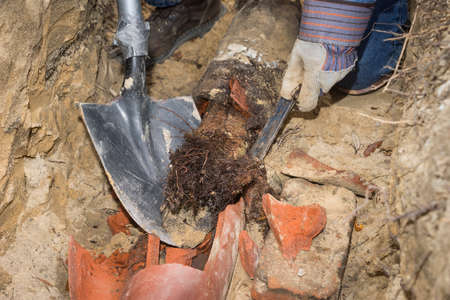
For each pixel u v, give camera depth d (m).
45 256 0.82
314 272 0.76
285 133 0.94
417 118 0.73
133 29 0.88
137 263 0.83
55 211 0.86
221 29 1.18
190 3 1.09
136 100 0.90
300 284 0.75
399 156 0.75
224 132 0.88
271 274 0.76
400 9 0.94
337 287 0.75
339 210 0.82
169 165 0.87
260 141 0.87
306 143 0.93
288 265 0.77
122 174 0.86
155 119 0.93
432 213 0.64
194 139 0.86
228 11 1.20
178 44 1.14
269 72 0.95
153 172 0.89
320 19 0.77
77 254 0.78
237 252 0.82
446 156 0.65
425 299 0.63
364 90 0.97
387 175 0.87
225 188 0.83
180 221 0.86
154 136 0.92
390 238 0.80
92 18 1.00
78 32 0.92
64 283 0.81
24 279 0.79
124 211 0.89
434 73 0.74
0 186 0.77
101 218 0.89
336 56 0.79
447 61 0.73
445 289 0.59
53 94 0.89
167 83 1.09
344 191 0.85
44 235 0.83
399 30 0.93
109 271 0.82
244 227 0.85
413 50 0.86
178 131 0.93
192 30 1.14
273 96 0.93
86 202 0.90
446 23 0.78
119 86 1.06
